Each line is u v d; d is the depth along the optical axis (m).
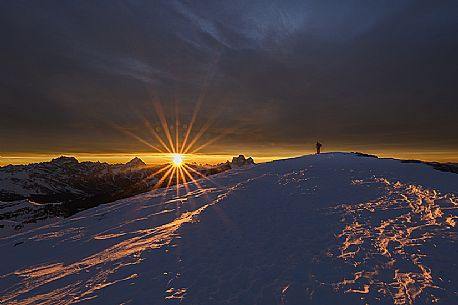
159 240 14.76
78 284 11.46
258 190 23.00
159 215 25.92
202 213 18.09
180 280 9.84
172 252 12.52
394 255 9.41
